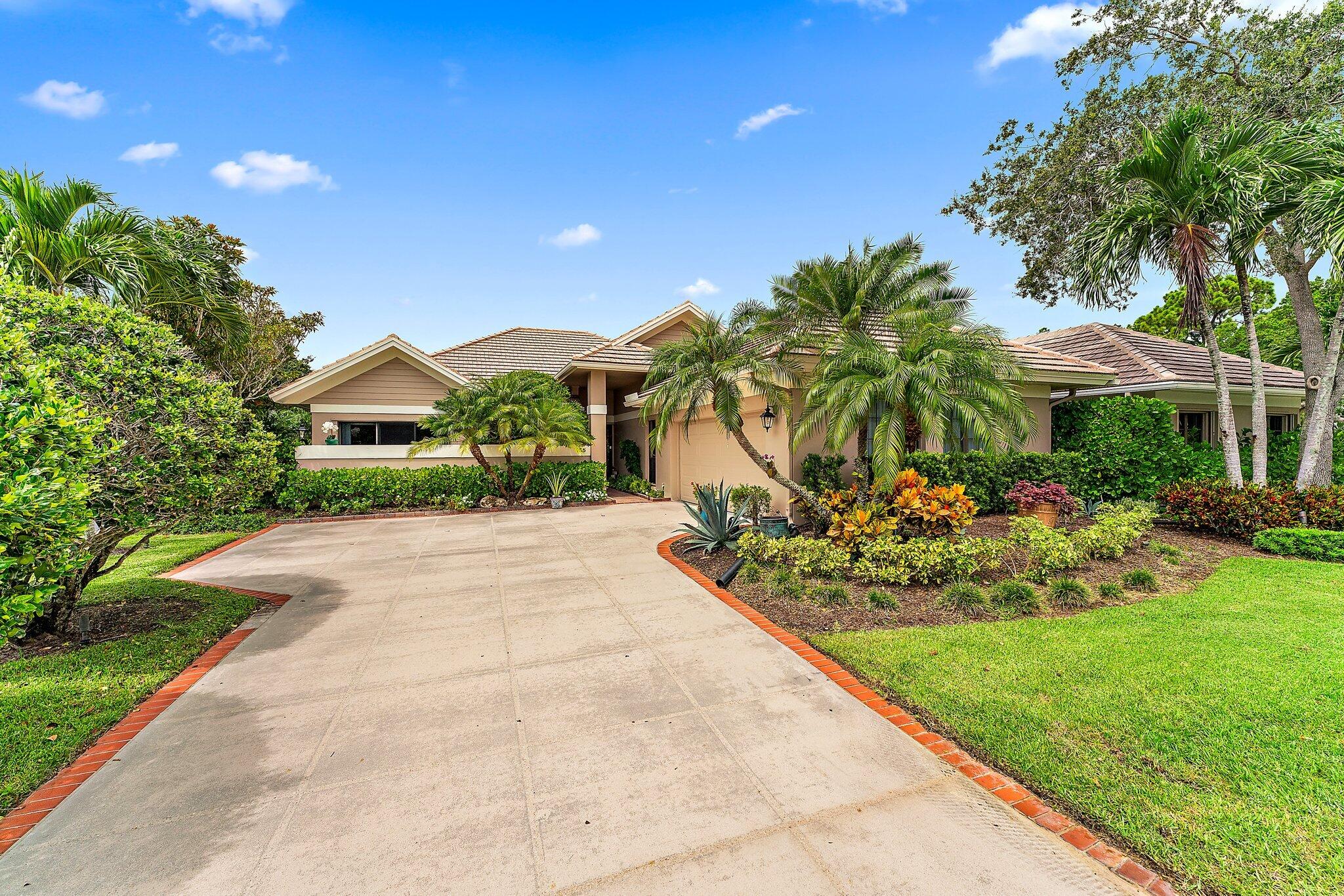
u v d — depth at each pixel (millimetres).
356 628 6227
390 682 4848
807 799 3195
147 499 5988
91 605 6965
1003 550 8211
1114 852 2746
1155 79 13898
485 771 3516
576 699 4504
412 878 2635
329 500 15594
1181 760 3461
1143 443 12617
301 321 24906
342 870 2689
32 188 9578
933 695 4406
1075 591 6582
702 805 3154
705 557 9430
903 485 8820
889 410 8836
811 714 4203
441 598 7352
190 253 11938
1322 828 2828
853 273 11797
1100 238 10984
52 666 5125
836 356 9438
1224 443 10922
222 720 4195
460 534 12250
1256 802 3049
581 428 17297
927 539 8117
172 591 7598
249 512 14336
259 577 8586
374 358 17953
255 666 5203
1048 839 2848
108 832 2967
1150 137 10211
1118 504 11500
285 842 2893
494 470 17000
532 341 25297
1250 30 12828
